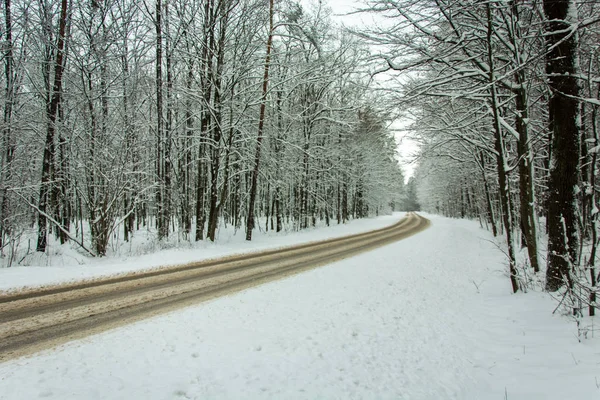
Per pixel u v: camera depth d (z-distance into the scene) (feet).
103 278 26.68
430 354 14.78
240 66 50.34
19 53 40.22
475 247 53.57
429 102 28.09
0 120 38.52
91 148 38.47
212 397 10.78
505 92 28.35
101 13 41.70
